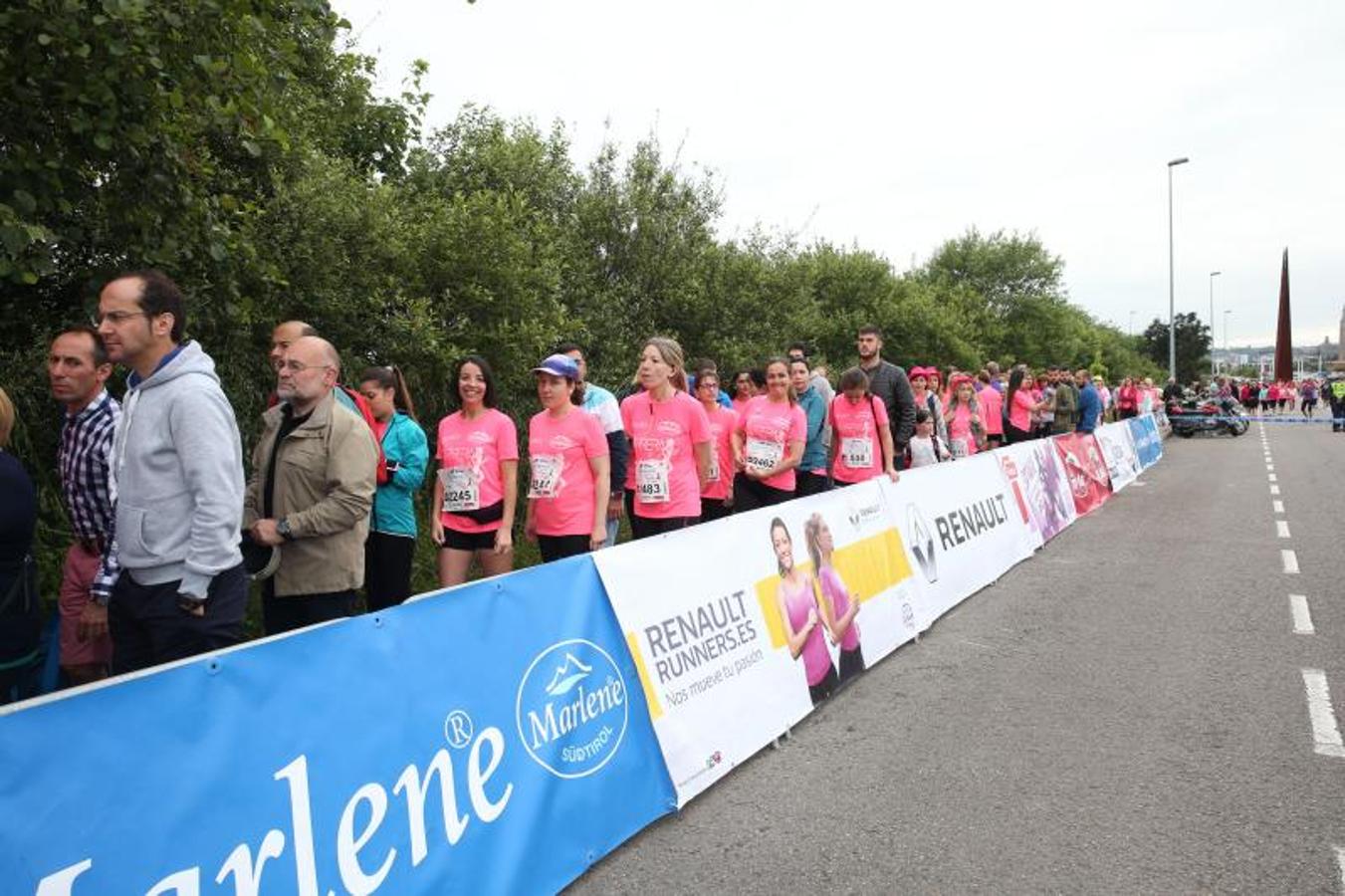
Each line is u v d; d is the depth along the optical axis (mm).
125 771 1897
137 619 2959
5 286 4840
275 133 4660
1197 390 37156
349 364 7273
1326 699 4664
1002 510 8578
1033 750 4098
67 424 3680
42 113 4039
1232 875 3012
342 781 2359
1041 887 2955
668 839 3322
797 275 14102
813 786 3762
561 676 3203
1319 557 8531
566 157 12094
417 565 7457
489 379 5262
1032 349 43625
